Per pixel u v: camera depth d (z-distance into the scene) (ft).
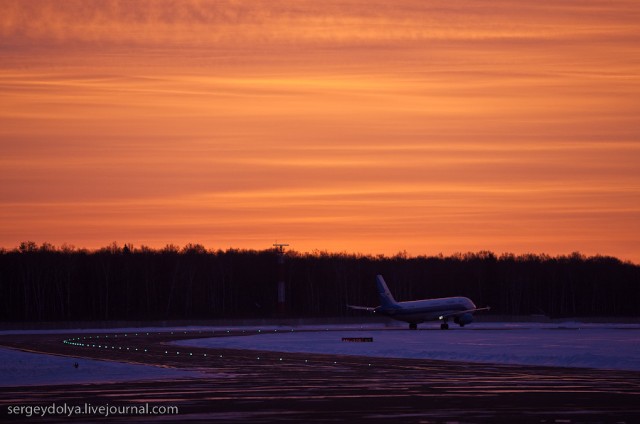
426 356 486.79
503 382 325.42
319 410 248.11
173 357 484.74
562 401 265.54
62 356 487.61
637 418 231.50
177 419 231.71
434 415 237.45
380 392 292.20
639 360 414.82
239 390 301.02
